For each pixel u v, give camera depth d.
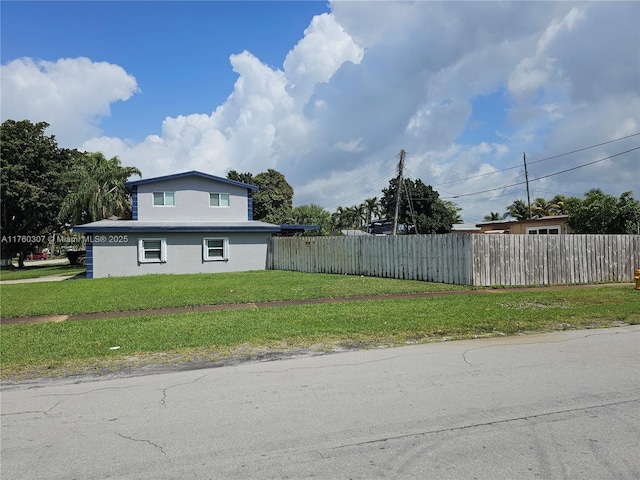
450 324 8.69
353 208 68.31
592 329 8.29
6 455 3.69
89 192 32.41
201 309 11.10
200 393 5.12
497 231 36.50
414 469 3.35
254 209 58.12
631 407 4.50
